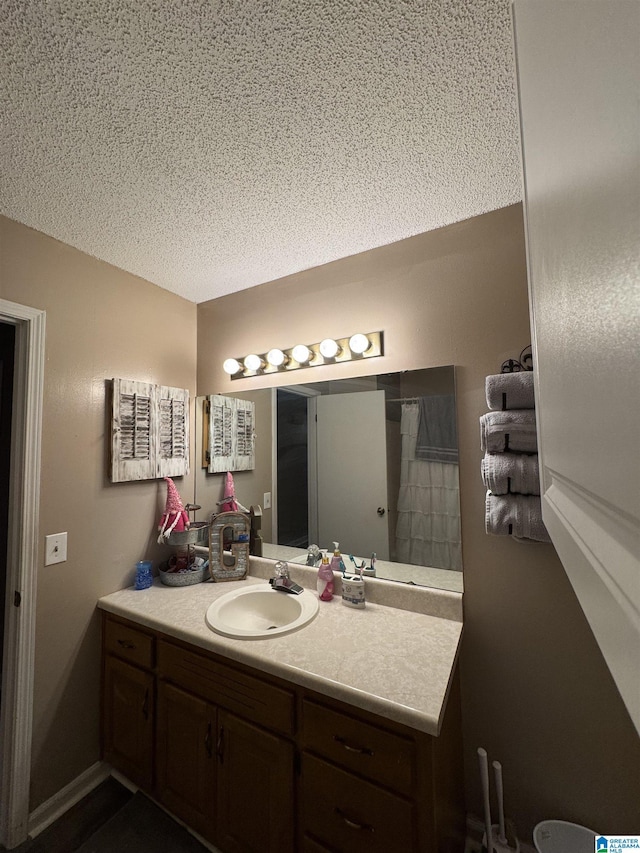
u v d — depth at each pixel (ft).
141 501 5.78
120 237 4.84
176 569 5.74
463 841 3.89
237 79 2.75
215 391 6.63
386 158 3.57
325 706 3.30
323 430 5.50
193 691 4.13
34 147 3.36
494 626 4.17
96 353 5.26
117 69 2.67
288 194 4.07
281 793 3.45
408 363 4.87
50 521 4.63
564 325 1.09
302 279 5.76
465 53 2.57
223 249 5.15
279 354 5.76
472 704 4.19
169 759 4.30
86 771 4.86
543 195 1.35
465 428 4.47
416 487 4.74
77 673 4.84
